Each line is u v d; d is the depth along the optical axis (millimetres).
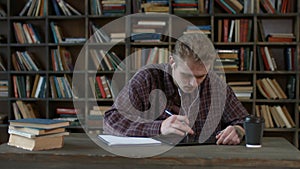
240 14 3676
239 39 3705
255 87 3684
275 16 3738
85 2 3816
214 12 3840
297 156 1511
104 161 1515
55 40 3885
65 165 1551
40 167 1567
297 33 3643
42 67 4051
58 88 3877
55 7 3902
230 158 1476
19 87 3918
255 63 3672
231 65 3676
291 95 3682
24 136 1655
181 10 3721
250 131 1715
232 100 2072
